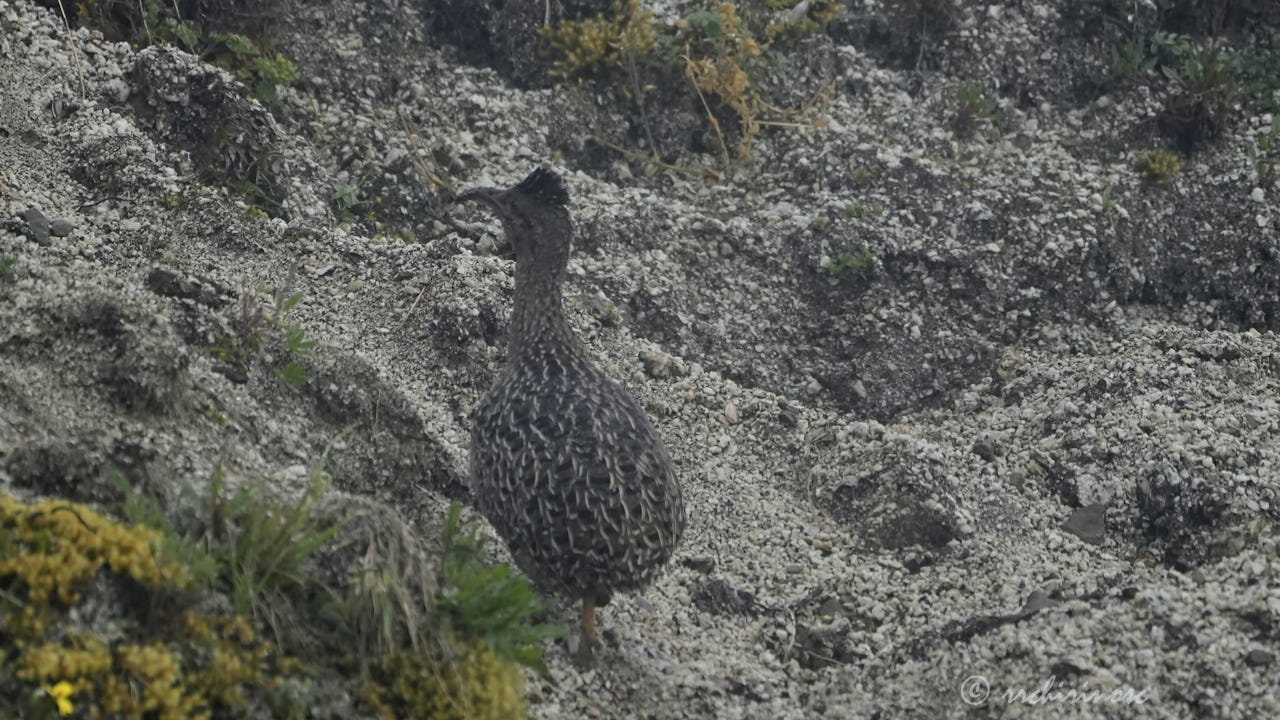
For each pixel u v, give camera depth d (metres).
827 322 33.19
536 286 22.27
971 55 38.25
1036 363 32.47
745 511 26.30
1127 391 30.14
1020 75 38.53
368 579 17.23
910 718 20.72
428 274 28.97
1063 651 21.09
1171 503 26.62
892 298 33.41
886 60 38.66
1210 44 40.59
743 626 23.30
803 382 32.28
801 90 37.31
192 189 28.70
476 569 19.39
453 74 35.66
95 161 28.38
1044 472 28.27
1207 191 37.00
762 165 36.19
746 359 32.09
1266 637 21.20
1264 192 36.78
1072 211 35.06
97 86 30.20
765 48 37.44
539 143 35.25
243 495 17.53
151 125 30.03
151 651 15.29
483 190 22.86
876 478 26.56
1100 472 27.75
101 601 15.57
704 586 23.77
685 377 30.22
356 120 33.53
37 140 28.56
